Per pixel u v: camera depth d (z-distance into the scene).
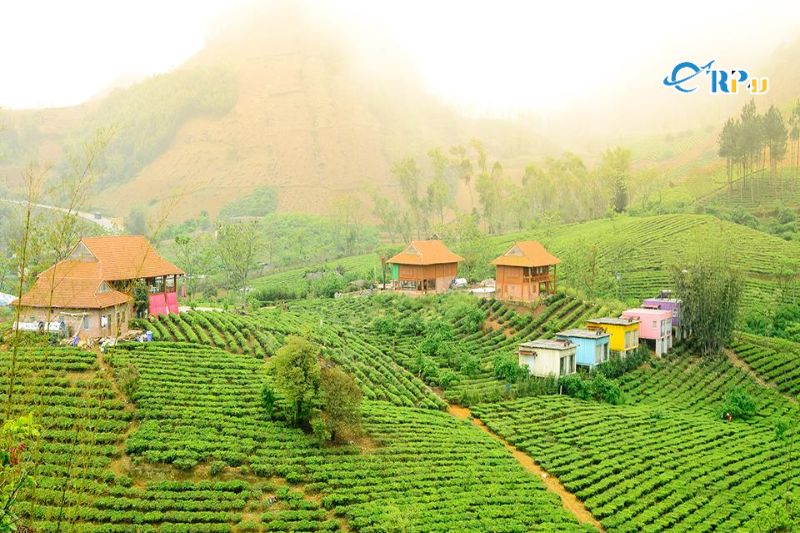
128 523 50.66
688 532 56.16
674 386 96.19
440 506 56.75
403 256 127.62
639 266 143.62
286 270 183.50
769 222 177.12
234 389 72.00
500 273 119.44
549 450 70.56
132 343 78.44
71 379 67.25
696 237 149.75
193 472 58.00
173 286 96.94
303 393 66.00
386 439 68.12
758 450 74.38
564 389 90.38
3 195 124.19
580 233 174.62
